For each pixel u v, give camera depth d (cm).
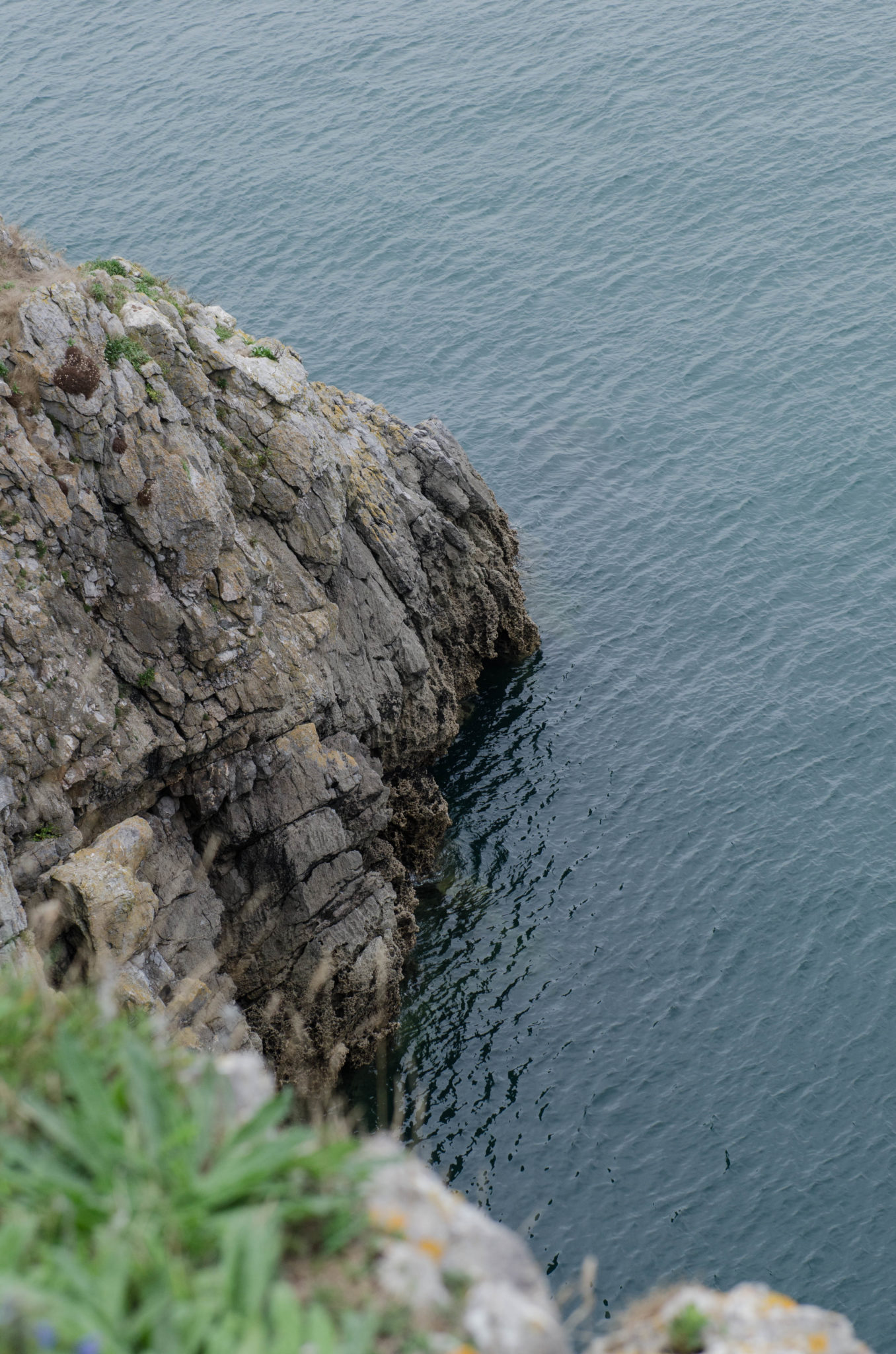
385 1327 696
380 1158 784
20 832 3119
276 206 8325
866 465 5897
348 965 3869
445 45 10062
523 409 6644
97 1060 852
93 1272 694
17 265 3488
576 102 9100
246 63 10075
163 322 3509
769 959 3938
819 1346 802
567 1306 3084
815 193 7844
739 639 5178
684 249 7588
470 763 4906
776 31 9575
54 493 3247
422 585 4759
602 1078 3678
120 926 3000
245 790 3703
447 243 7888
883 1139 3388
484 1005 3975
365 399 5428
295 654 3806
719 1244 3203
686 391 6588
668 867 4312
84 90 9869
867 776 4469
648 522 5872
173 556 3416
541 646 5372
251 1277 690
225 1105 846
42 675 3206
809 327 6838
